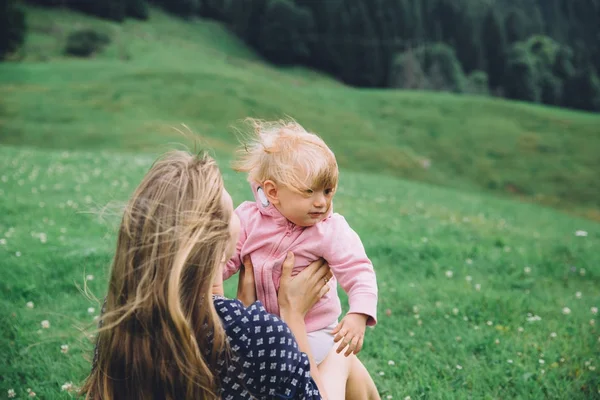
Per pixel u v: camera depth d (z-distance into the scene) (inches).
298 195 100.1
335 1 4421.8
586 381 174.1
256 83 2354.8
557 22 7150.6
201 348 81.3
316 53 4333.2
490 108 2527.1
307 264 105.0
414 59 4402.1
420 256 325.1
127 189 495.2
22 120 1560.0
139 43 3415.4
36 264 270.7
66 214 382.6
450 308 237.3
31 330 201.0
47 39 3186.5
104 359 81.3
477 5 5812.0
